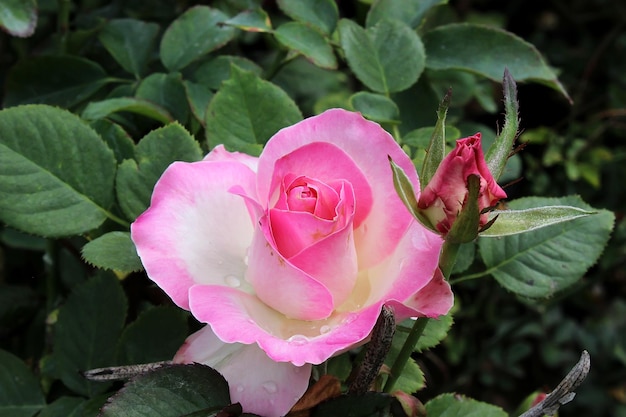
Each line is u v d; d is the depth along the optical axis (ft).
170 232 1.18
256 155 1.40
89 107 1.51
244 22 1.59
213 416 1.16
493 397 3.00
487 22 3.23
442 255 1.16
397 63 1.62
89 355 1.42
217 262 1.18
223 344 1.18
